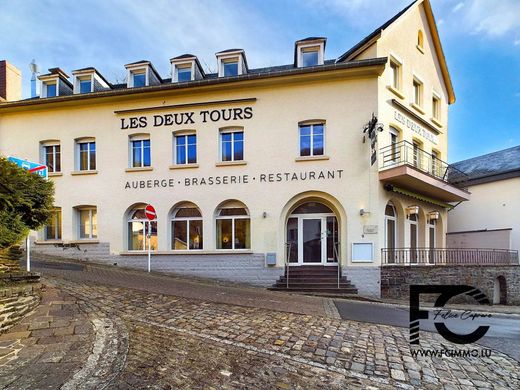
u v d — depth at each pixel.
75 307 6.49
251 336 5.68
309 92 12.74
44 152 15.11
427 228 15.39
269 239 12.60
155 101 13.88
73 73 15.21
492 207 18.75
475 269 13.10
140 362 4.35
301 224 13.06
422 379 4.38
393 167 11.82
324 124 12.77
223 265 12.80
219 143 13.36
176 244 13.62
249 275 12.61
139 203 13.84
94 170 14.20
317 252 12.94
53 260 13.03
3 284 5.77
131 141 14.23
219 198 13.12
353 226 12.15
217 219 13.34
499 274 13.76
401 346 5.62
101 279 9.78
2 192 5.83
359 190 12.22
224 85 13.09
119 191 13.95
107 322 5.76
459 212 20.20
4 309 5.18
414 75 15.16
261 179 12.84
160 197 13.59
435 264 13.26
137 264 13.52
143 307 7.05
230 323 6.35
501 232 17.23
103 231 13.91
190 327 5.95
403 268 12.05
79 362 4.19
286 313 7.44
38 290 6.67
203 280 12.12
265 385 3.95
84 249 13.97
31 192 6.31
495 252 15.77
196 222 13.53
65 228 14.26
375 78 12.42
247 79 12.81
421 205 14.95
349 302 9.83
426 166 15.55
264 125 12.97
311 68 12.31
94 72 15.20
